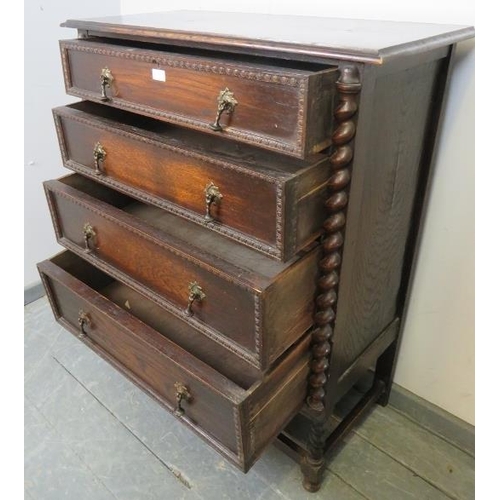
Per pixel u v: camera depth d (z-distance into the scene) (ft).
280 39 2.06
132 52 2.45
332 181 2.11
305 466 3.20
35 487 3.36
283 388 2.59
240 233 2.26
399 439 3.66
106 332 3.25
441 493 3.28
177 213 2.60
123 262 3.07
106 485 3.36
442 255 3.23
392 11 2.90
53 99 4.66
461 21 2.66
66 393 4.09
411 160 2.74
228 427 2.53
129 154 2.75
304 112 1.82
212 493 3.29
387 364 3.70
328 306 2.50
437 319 3.45
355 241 2.42
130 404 3.98
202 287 2.49
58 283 3.45
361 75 1.87
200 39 2.25
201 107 2.23
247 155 2.47
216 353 3.05
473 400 3.49
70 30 4.52
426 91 2.57
